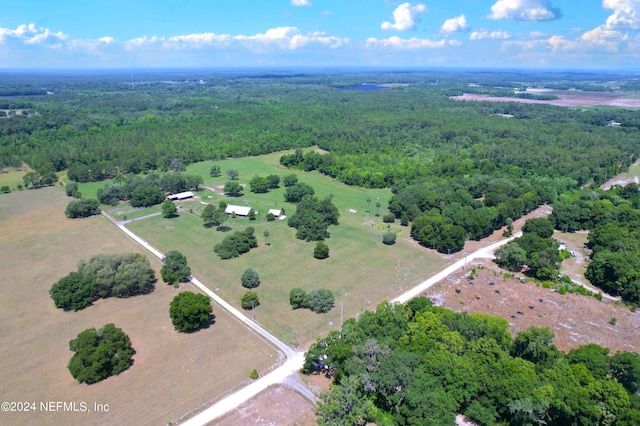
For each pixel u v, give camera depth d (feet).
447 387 243.60
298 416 248.93
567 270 439.63
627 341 324.60
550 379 246.88
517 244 445.78
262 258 459.73
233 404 256.93
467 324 299.58
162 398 260.42
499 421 242.99
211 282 407.23
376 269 437.58
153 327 333.62
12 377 277.85
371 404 239.09
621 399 228.63
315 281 411.34
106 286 374.84
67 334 323.98
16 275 415.44
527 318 353.10
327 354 281.33
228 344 313.94
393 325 303.68
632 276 382.22
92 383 272.51
